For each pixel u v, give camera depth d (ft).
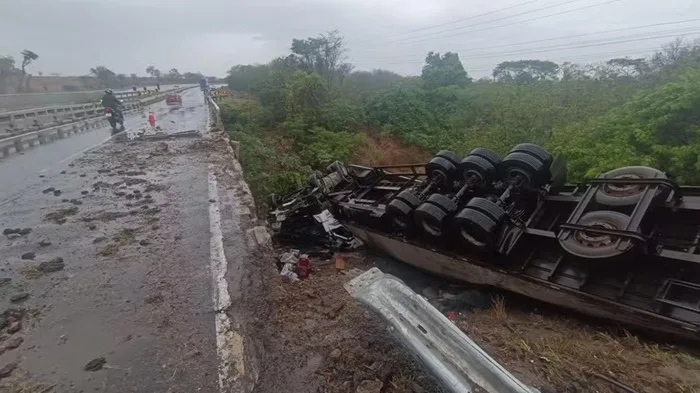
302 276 18.42
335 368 8.46
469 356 7.06
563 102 54.39
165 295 10.16
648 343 13.42
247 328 9.03
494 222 18.47
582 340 12.46
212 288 10.53
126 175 23.56
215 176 23.08
